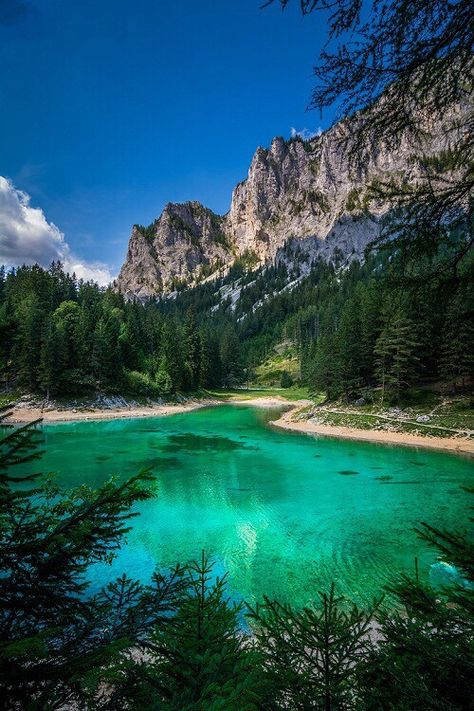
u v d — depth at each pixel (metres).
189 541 18.67
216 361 126.25
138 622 3.29
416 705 2.92
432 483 28.03
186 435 49.03
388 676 3.37
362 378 59.56
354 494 25.77
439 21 3.61
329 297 181.38
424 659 3.19
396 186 4.39
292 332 180.38
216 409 83.69
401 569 15.57
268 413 75.44
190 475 30.39
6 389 66.38
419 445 40.12
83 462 34.03
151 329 105.75
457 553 3.19
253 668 3.04
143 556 16.98
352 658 3.70
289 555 17.09
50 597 2.89
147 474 3.29
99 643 2.95
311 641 3.82
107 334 78.62
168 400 86.31
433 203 4.27
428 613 3.44
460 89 3.90
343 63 4.02
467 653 3.18
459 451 37.25
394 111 4.20
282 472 31.28
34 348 67.00
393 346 51.62
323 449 39.88
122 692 2.88
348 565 16.06
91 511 3.11
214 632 4.18
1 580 2.79
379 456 36.41
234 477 29.88
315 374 66.50
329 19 3.85
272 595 13.72
